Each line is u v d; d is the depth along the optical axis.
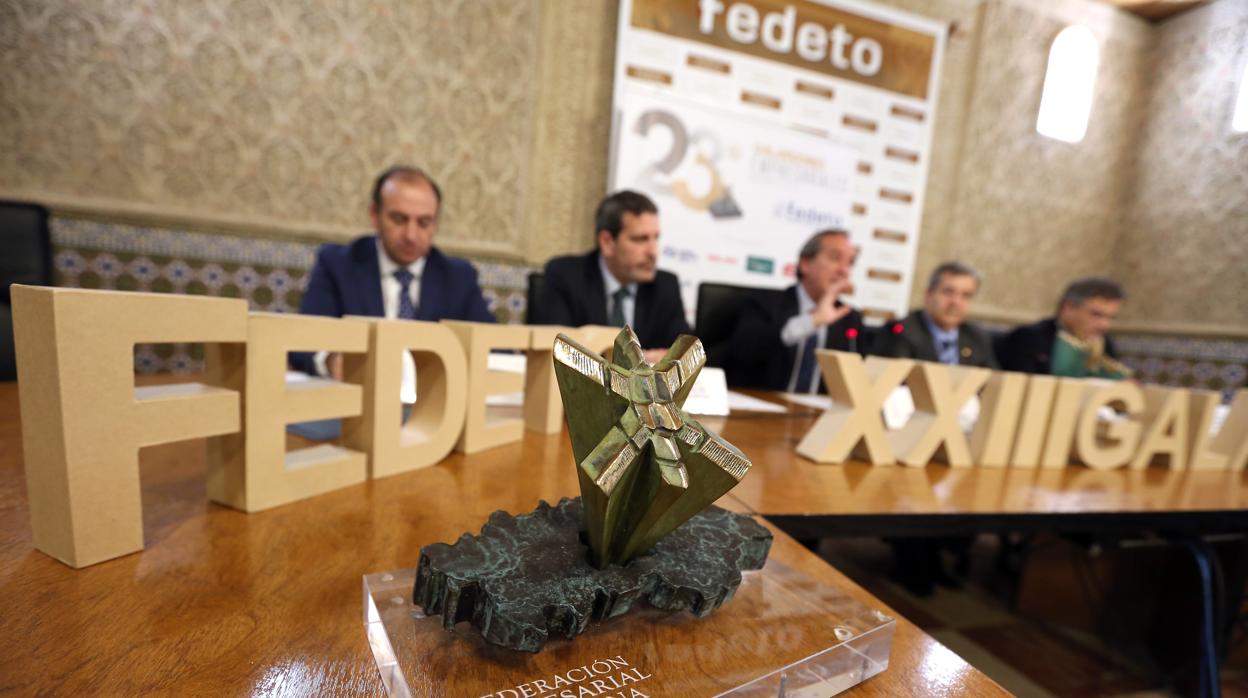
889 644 0.49
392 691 0.37
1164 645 1.86
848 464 1.11
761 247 3.16
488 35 2.58
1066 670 1.73
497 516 0.53
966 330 2.49
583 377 0.48
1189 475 1.35
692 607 0.48
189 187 2.20
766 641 0.46
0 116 1.93
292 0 2.26
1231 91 3.29
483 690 0.37
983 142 3.54
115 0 2.02
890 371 1.13
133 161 2.11
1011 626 1.94
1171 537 1.31
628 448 0.44
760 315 2.23
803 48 3.04
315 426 1.02
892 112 3.27
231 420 0.61
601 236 2.07
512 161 2.71
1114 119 3.75
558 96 2.78
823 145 3.17
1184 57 3.52
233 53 2.20
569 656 0.42
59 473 0.49
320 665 0.40
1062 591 1.96
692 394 1.35
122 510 0.52
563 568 0.47
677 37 2.83
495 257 2.74
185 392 0.59
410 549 0.58
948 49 3.38
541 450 0.98
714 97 2.94
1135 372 3.69
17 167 1.97
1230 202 3.28
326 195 2.41
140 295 0.52
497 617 0.40
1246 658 1.82
